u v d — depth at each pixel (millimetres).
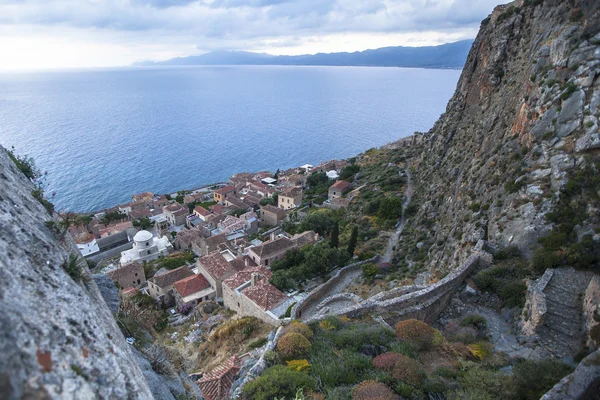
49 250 7234
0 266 5262
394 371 15945
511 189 30953
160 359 12133
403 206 62688
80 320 5988
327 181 109750
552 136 30359
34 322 4891
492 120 44250
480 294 24406
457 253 32625
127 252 72500
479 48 58781
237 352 28469
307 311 31469
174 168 156875
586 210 25156
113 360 5938
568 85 30422
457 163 51844
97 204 115688
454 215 40906
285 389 15336
